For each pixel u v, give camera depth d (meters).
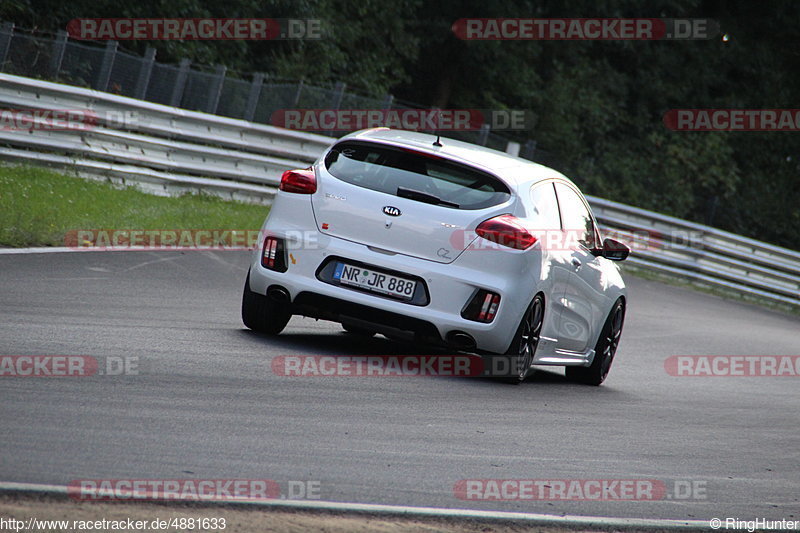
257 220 59.81
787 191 145.38
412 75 123.06
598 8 131.25
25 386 20.84
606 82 134.88
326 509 16.36
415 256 28.14
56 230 43.84
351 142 29.69
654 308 64.31
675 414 31.48
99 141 57.50
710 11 150.75
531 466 21.28
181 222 52.59
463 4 122.19
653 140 132.75
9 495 14.79
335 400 24.08
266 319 31.03
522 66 126.69
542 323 30.33
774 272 87.31
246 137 66.81
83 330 27.69
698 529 18.77
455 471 19.89
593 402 31.09
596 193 120.38
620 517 18.67
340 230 28.55
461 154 29.50
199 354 26.88
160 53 86.62
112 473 16.47
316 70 99.94
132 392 21.72
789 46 154.38
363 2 110.06
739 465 25.00
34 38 61.56
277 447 19.48
